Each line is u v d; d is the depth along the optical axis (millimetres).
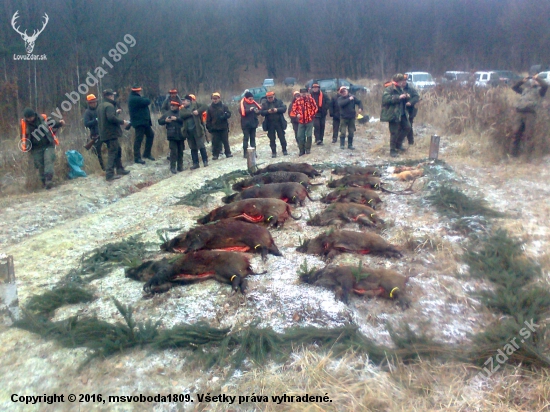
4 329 5070
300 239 6613
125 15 22859
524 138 10789
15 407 3975
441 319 4965
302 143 12859
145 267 6027
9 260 5078
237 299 5348
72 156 12336
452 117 14641
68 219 9609
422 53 43219
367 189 8383
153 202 9539
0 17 19766
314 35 44281
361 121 17688
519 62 38625
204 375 4281
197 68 32438
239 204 7398
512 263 5840
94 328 4871
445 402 3857
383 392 3928
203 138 12719
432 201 8125
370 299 5301
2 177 11977
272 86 35469
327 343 4539
